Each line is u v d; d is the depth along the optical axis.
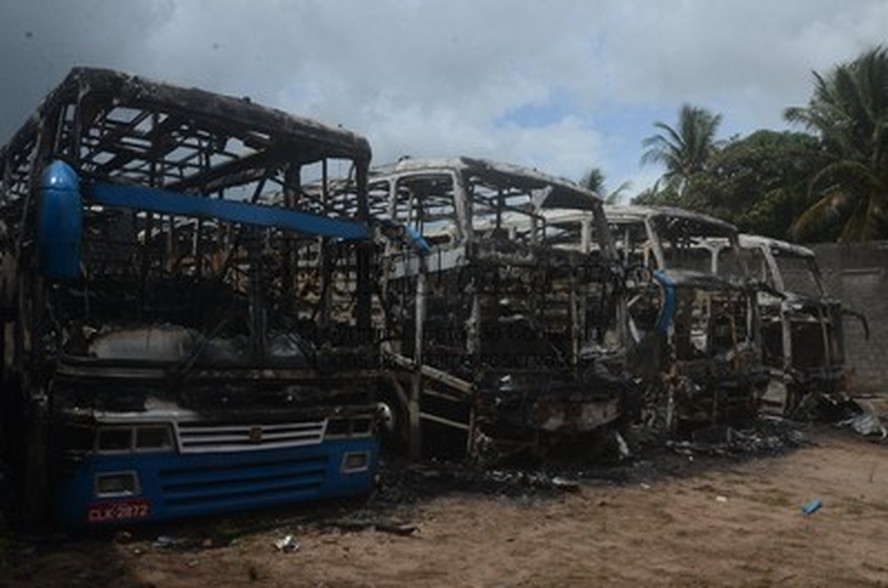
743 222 29.50
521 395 8.50
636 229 12.68
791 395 14.58
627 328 10.01
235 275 6.88
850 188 26.22
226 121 6.40
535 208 9.88
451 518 6.72
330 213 7.25
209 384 5.96
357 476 6.73
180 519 5.75
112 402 5.54
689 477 9.18
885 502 8.23
